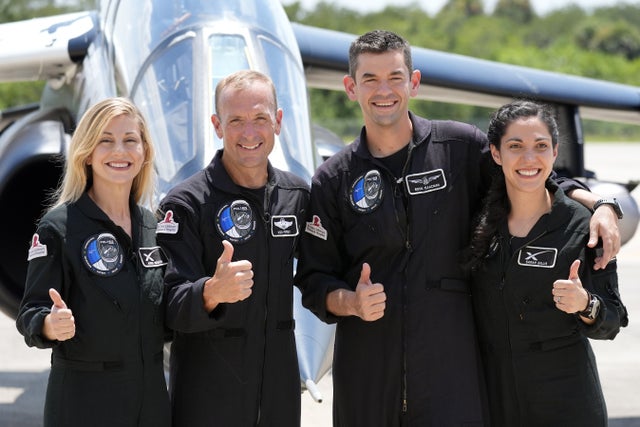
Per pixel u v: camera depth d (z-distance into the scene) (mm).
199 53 6625
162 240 4445
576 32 87750
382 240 4633
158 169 6020
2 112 11078
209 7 7066
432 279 4625
